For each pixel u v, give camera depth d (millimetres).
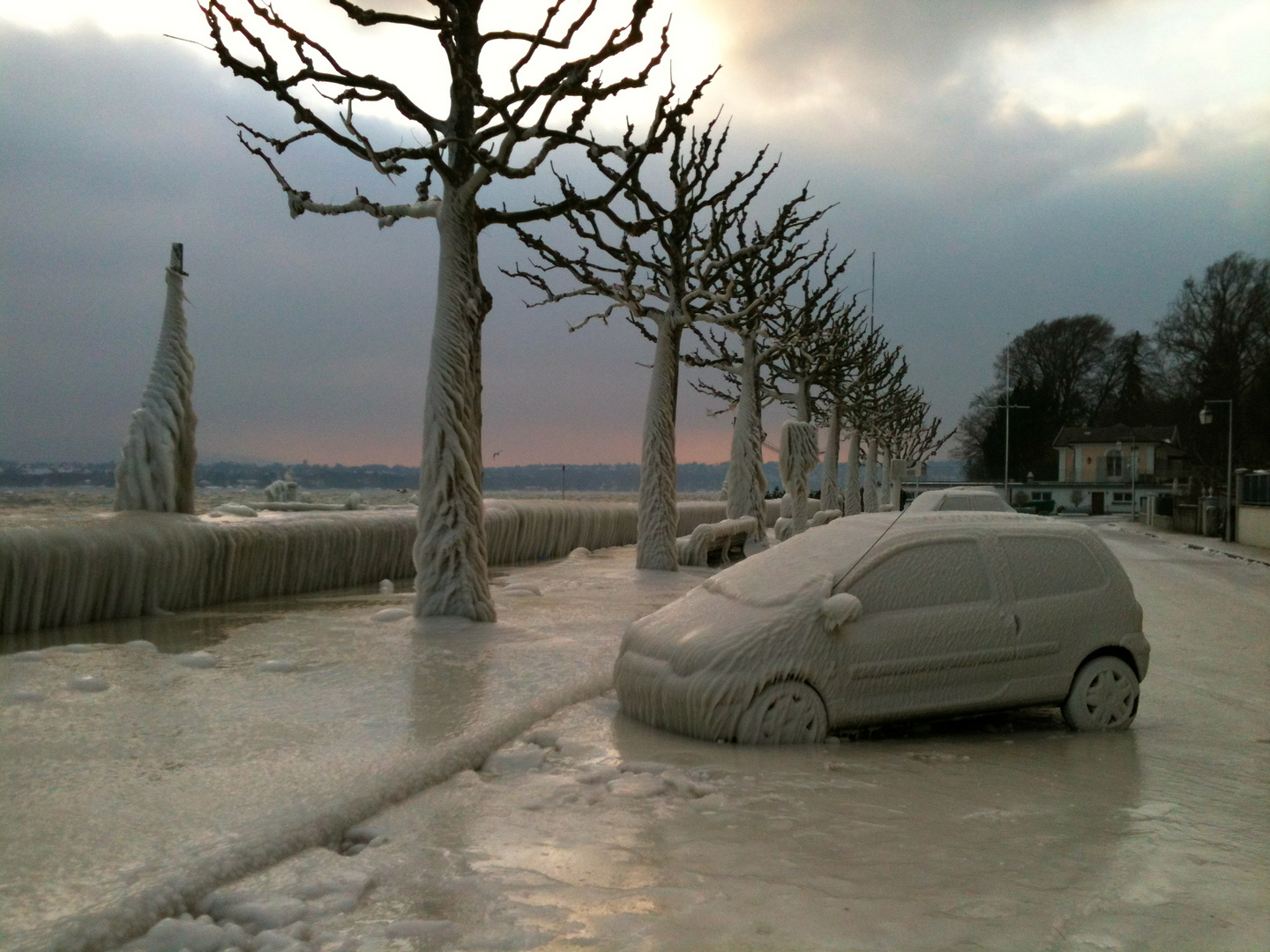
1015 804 5254
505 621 11312
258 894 3740
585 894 3809
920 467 71625
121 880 3693
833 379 35312
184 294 14062
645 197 12273
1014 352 97000
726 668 6426
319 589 14852
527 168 10922
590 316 23156
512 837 4500
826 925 3535
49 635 9633
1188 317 70875
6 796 4621
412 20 10664
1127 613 7500
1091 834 4742
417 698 7031
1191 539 45469
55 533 10086
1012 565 7246
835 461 37781
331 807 4586
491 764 5746
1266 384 65562
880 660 6691
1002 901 3797
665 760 5953
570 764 5840
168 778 4949
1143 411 90938
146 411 13578
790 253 26078
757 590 7012
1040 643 7172
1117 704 7387
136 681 7301
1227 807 5375
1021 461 93250
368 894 3820
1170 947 3406
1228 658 11875
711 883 3934
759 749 6293
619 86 10766
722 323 19562
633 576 17969
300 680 7586
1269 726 7938
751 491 26281
